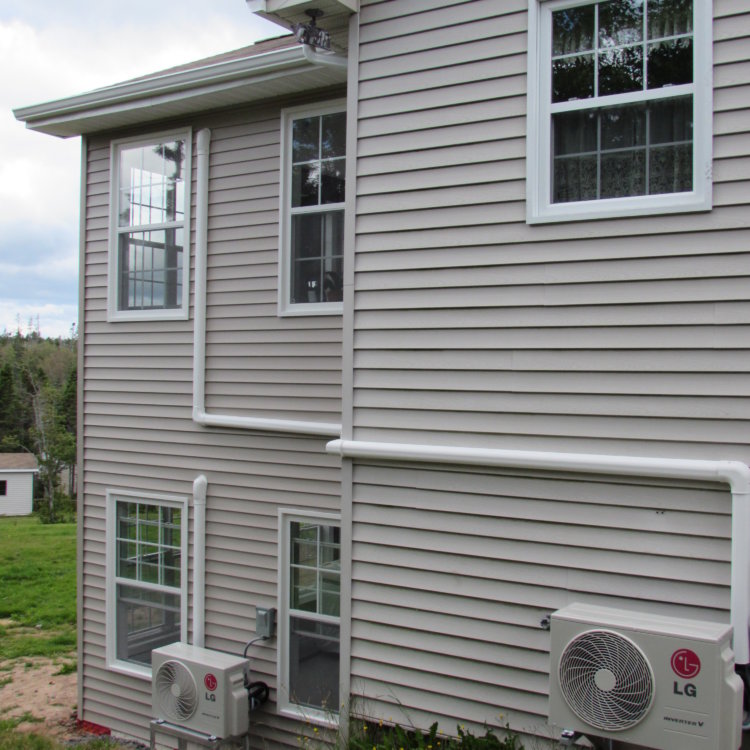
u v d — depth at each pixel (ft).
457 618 15.26
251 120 23.36
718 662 10.90
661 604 13.33
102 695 26.22
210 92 22.45
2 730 25.23
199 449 24.20
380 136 16.35
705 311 13.15
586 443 14.07
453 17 15.58
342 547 16.60
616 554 13.76
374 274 16.38
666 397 13.43
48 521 108.06
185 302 24.47
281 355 22.61
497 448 14.88
